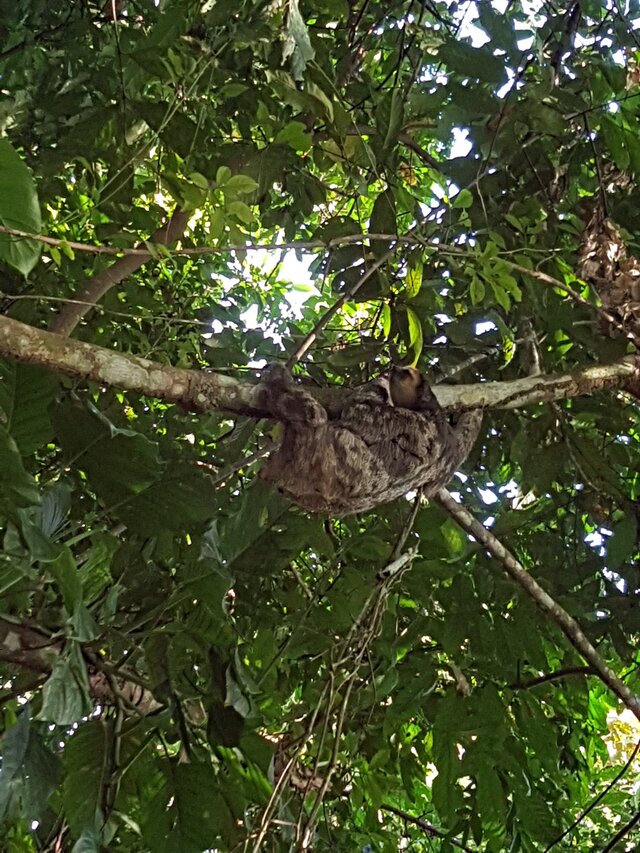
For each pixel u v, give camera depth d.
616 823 5.13
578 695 3.79
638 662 3.88
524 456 3.93
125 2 3.82
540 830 3.34
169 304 4.73
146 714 2.53
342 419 2.58
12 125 3.67
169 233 3.49
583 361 3.91
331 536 3.54
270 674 3.25
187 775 2.48
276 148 3.39
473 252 3.02
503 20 3.27
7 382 2.16
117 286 4.00
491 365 3.86
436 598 3.49
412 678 3.44
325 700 2.79
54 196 3.72
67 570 1.96
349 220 3.68
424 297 3.39
